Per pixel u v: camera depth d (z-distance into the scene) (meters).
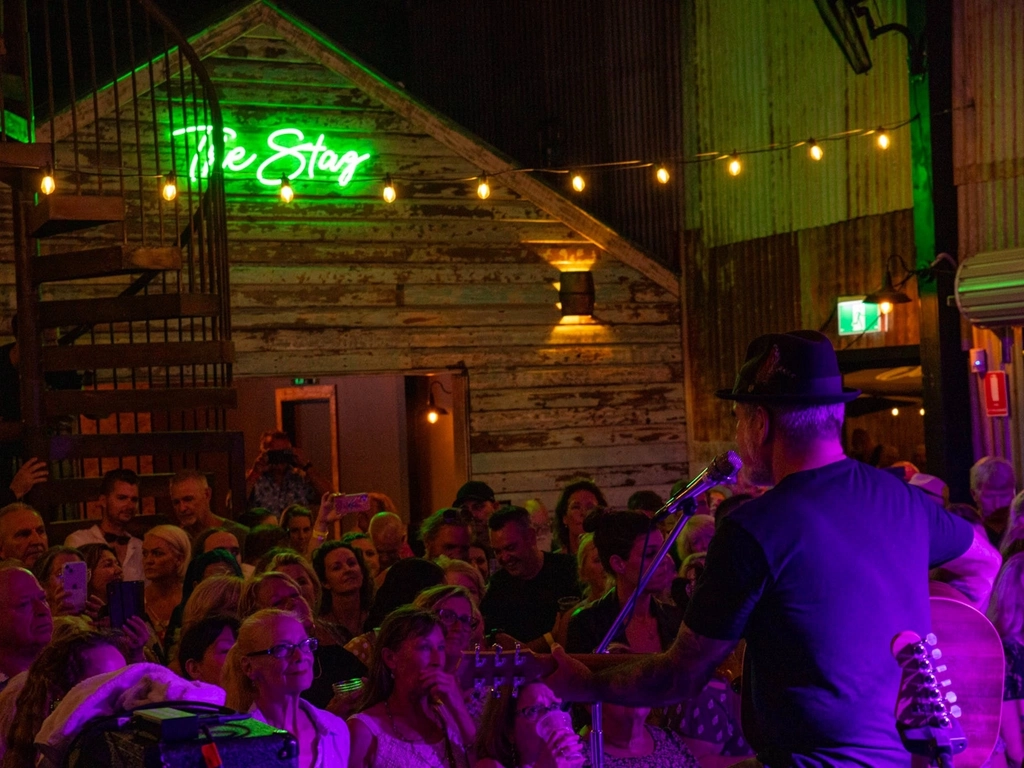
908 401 10.95
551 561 5.90
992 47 9.46
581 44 13.23
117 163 10.04
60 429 9.13
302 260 10.75
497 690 3.15
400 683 3.47
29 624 3.85
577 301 11.47
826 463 2.47
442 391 12.62
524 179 11.41
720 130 11.88
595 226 11.72
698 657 2.36
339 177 10.88
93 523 7.87
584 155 13.29
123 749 2.17
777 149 11.02
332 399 13.45
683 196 12.23
